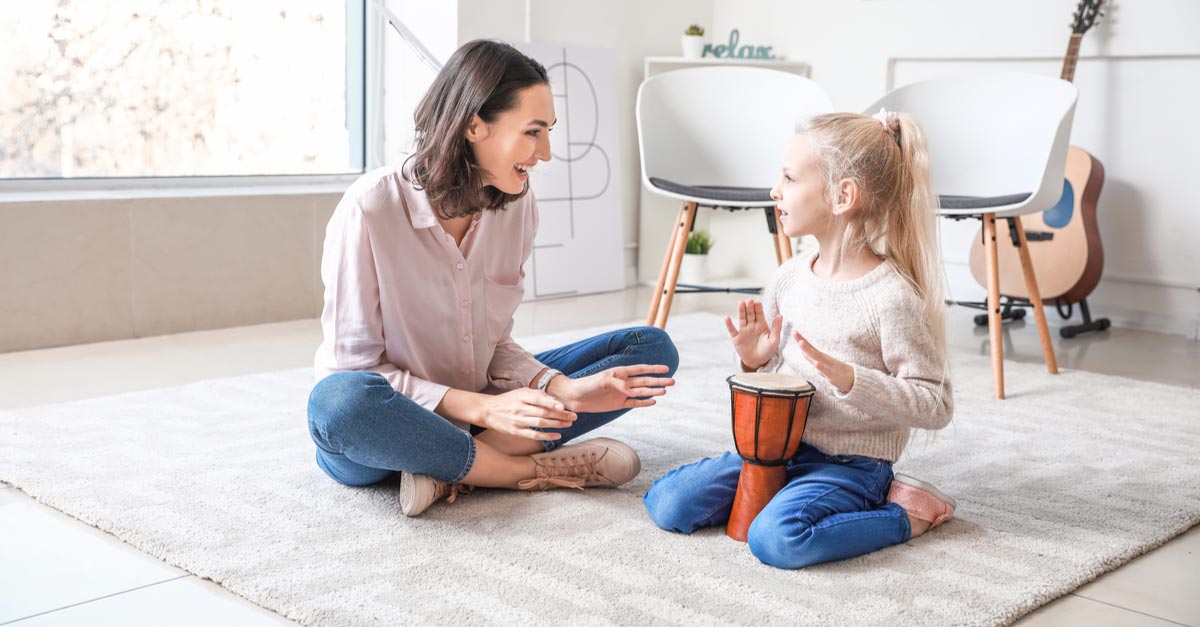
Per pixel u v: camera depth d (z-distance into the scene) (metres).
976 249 3.59
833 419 1.54
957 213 2.67
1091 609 1.38
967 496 1.79
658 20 4.36
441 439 1.56
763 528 1.45
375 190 1.54
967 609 1.32
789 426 1.47
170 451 1.92
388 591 1.34
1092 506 1.75
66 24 3.05
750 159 3.19
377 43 3.80
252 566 1.41
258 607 1.32
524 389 1.53
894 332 1.50
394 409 1.51
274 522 1.57
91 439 1.98
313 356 2.83
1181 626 1.33
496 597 1.33
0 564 1.43
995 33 3.75
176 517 1.59
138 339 3.00
